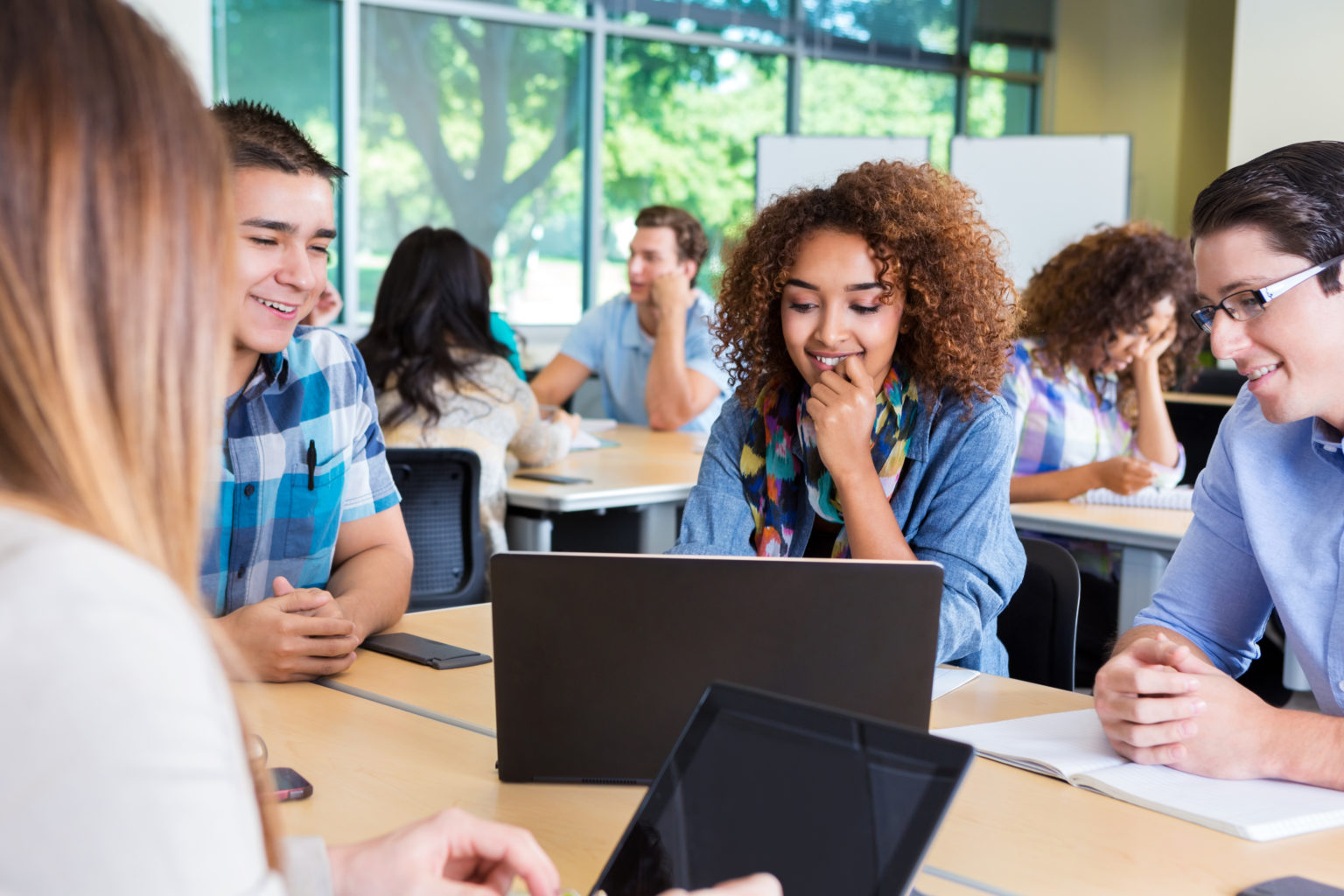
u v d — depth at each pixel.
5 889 0.35
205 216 0.43
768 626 1.06
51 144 0.39
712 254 5.82
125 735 0.36
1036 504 2.73
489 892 0.70
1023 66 8.20
